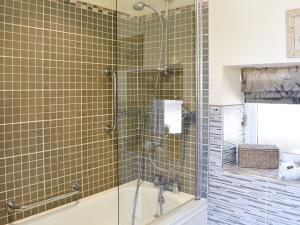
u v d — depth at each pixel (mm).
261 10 1816
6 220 1730
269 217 1805
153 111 2176
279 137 2172
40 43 1849
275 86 2061
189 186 2119
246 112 2297
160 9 2121
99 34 2234
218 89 2041
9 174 1731
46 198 1936
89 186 2230
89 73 2174
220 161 2045
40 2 1840
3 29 1664
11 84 1713
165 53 2143
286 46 1727
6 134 1706
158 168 2139
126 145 2184
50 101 1923
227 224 2018
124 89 2229
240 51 1919
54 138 1961
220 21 2002
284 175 1794
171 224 1785
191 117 2107
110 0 2312
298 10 1666
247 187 1899
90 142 2213
